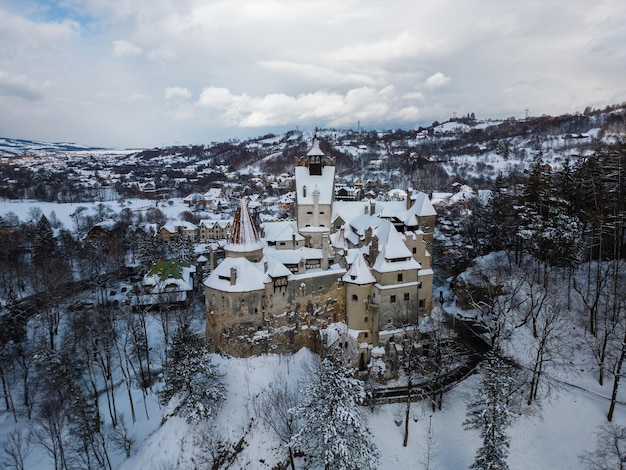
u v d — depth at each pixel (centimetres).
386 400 5766
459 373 6188
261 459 5269
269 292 6425
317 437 4462
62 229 15250
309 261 7106
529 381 5784
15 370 7300
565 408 5416
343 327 6794
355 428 4369
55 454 5128
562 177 8494
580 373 5850
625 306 5903
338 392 4466
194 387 5328
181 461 5109
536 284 7519
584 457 4859
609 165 7494
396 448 5203
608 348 5925
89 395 6512
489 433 4419
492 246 9519
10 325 7500
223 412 5612
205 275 10356
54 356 6444
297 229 8394
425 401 5781
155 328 8619
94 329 7094
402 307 6706
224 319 6359
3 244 11988
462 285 8344
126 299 9519
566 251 7319
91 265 11438
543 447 5088
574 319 6694
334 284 6912
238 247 6638
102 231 14325
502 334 6288
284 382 5975
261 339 6412
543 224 7469
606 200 7475
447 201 16000
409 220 8800
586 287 7206
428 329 6794
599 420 5147
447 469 4950
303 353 6625
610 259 7562
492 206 10106
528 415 5434
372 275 6738
